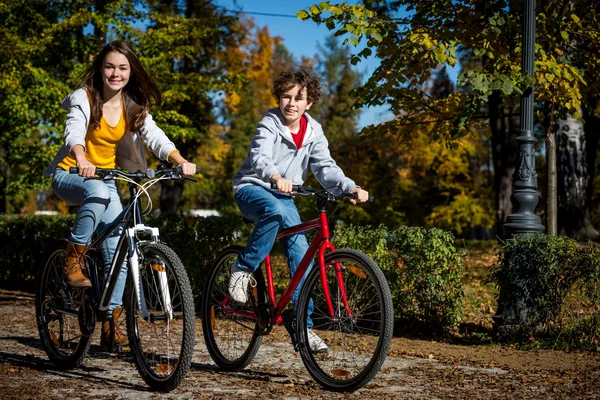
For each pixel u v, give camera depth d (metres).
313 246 4.38
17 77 15.63
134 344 4.34
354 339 4.32
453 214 29.72
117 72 4.58
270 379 4.58
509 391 4.34
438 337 6.73
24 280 11.52
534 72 7.16
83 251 4.66
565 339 6.06
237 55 24.81
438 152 28.11
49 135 16.34
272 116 4.67
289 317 4.45
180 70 23.14
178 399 3.99
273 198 4.54
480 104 6.98
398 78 8.52
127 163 4.98
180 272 4.11
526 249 6.16
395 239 7.04
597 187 25.89
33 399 3.92
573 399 4.14
